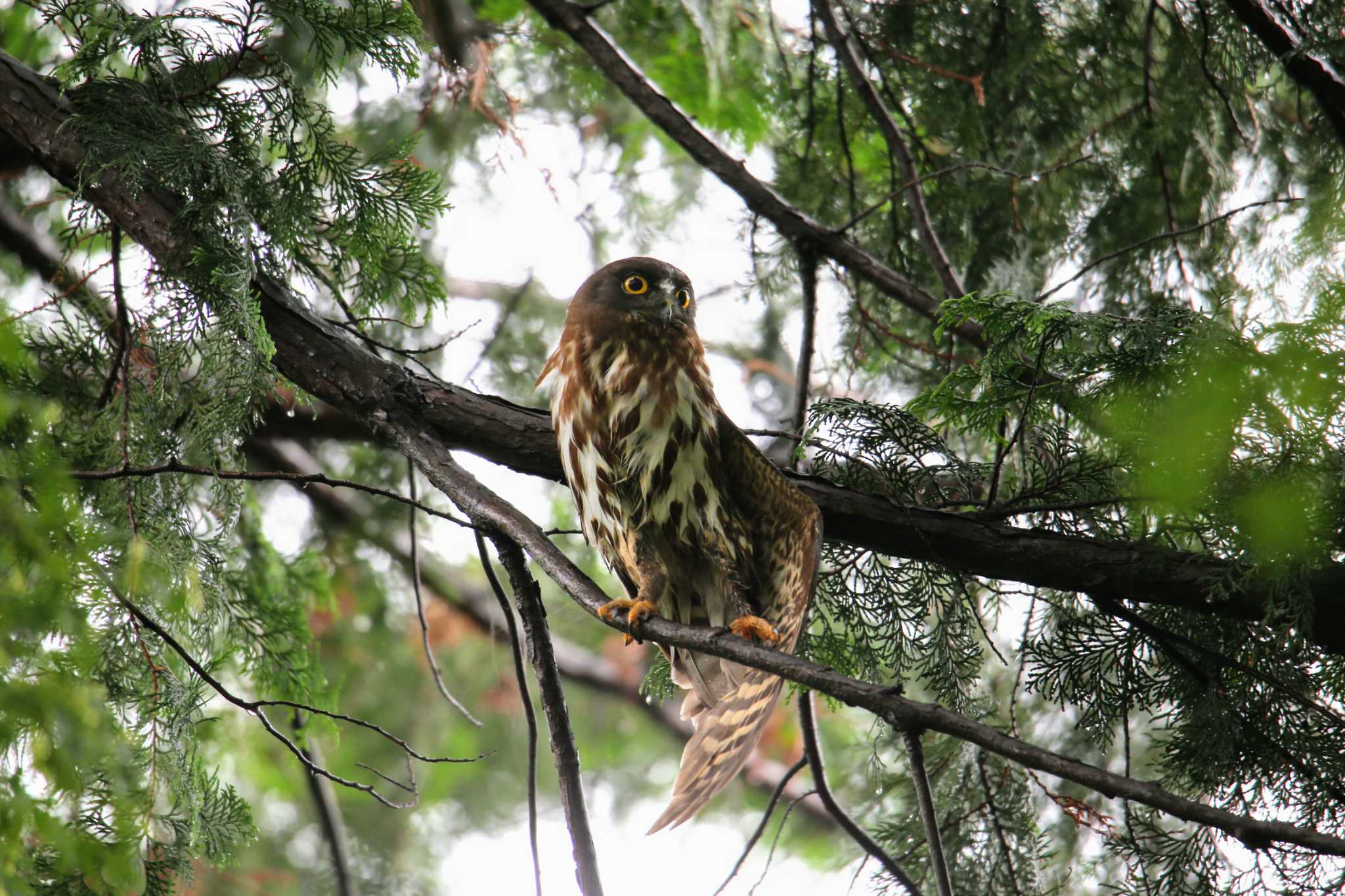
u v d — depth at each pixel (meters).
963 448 11.65
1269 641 8.24
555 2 11.49
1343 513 6.61
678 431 9.21
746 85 13.94
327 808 12.69
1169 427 5.45
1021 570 8.58
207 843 8.31
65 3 8.30
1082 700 9.08
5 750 6.00
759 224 12.40
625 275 9.88
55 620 6.29
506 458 9.23
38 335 9.60
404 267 9.30
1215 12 10.96
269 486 14.14
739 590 8.90
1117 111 11.91
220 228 7.99
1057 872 11.58
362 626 16.45
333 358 8.73
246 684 13.15
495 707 17.77
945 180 12.38
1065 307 7.56
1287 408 6.28
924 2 11.85
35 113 8.39
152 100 8.38
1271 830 5.11
